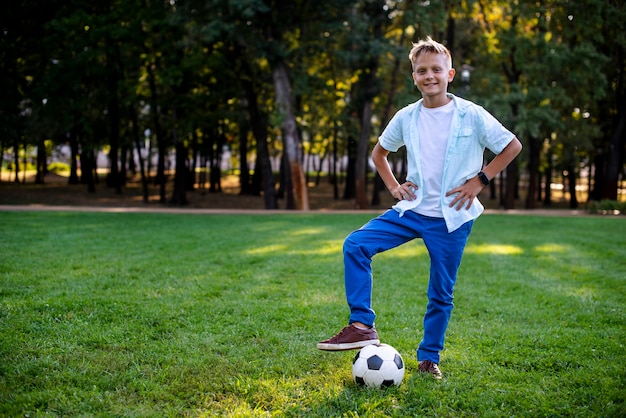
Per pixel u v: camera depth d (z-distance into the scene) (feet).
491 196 121.90
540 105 71.56
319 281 20.94
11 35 73.26
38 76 77.36
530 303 18.25
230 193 114.93
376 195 94.84
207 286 19.57
